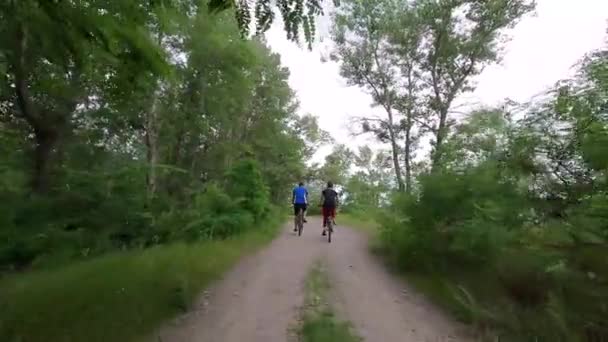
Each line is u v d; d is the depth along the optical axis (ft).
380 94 92.48
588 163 17.38
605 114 17.54
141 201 43.19
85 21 12.87
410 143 90.02
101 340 13.94
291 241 42.45
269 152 118.93
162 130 69.36
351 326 16.90
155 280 20.26
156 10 14.97
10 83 30.50
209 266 25.44
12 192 33.68
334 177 156.87
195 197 56.29
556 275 16.87
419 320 18.13
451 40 78.28
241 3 11.30
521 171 20.30
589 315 15.30
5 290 18.38
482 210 21.57
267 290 22.26
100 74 18.69
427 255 25.79
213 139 85.81
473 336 16.31
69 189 38.42
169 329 16.02
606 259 16.10
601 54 17.94
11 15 12.85
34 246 31.12
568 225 17.78
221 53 59.93
